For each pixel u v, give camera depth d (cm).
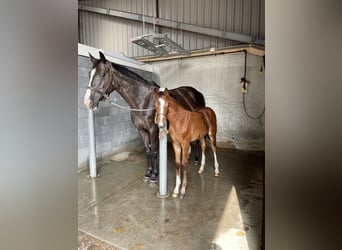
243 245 159
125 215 204
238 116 452
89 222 192
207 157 402
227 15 436
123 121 427
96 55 343
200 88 479
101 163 362
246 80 432
